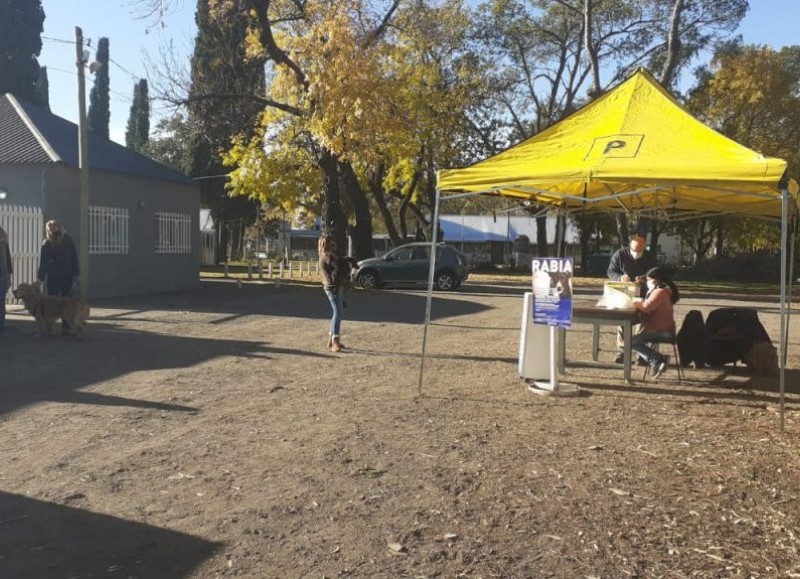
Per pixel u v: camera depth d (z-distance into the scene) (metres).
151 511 4.97
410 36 28.30
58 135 19.91
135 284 21.25
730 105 37.34
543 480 5.58
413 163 33.12
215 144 31.08
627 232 29.97
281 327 14.37
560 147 8.28
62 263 12.73
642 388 8.85
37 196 17.66
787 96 36.91
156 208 22.27
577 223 51.03
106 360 10.40
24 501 5.12
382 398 8.21
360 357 10.93
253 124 29.20
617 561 4.28
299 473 5.70
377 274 26.12
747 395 8.51
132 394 8.28
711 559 4.32
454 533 4.65
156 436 6.65
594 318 9.06
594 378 9.45
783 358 7.05
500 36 36.28
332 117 22.62
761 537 4.62
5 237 12.36
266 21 24.09
